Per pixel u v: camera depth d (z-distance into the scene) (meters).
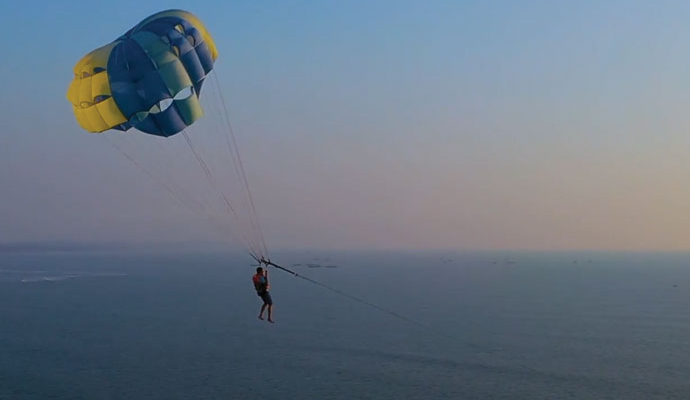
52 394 55.34
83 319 100.69
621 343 82.38
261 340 82.19
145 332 88.06
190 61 23.20
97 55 23.14
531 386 60.12
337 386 59.09
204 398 54.66
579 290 172.50
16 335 84.25
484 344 80.56
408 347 78.12
